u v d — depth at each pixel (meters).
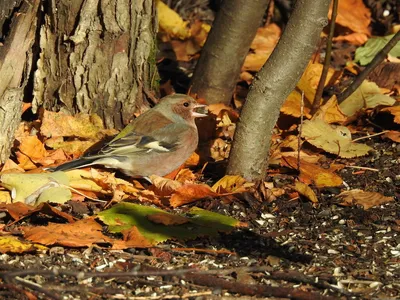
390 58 16.25
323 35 17.88
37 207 10.51
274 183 12.22
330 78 15.53
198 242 10.40
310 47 11.12
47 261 9.71
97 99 12.97
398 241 10.58
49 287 8.99
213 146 13.25
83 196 11.44
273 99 11.47
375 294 9.15
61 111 12.98
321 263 9.95
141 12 12.86
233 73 14.63
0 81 11.52
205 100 14.62
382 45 16.73
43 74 12.95
